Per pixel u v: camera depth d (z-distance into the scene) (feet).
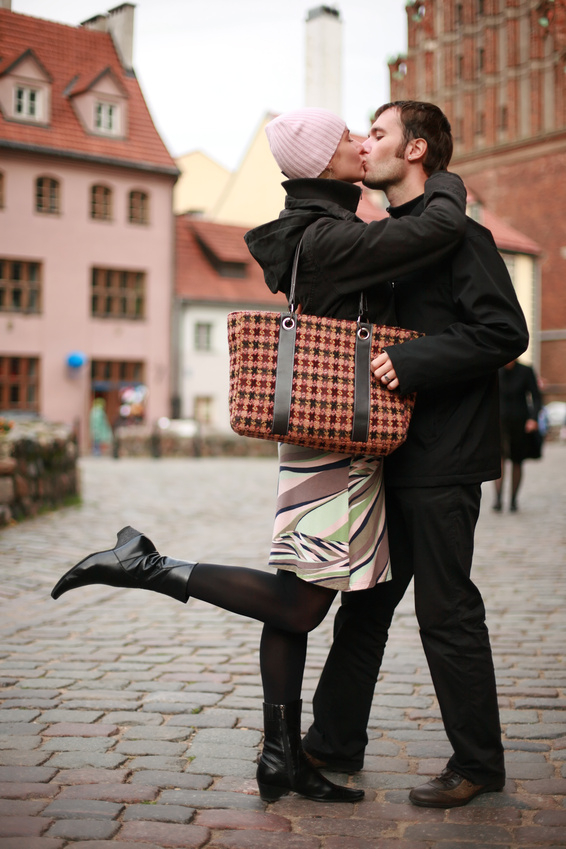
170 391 119.85
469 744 8.75
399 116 8.89
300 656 8.76
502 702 11.78
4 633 15.43
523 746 10.16
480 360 8.04
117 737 10.39
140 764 9.58
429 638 8.75
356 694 9.38
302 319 8.05
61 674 12.96
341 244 8.02
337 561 8.21
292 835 8.04
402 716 11.23
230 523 31.40
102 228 113.50
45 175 109.29
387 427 8.00
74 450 37.83
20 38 114.11
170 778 9.23
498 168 139.13
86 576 8.75
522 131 135.74
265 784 8.64
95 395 115.14
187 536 27.89
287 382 7.91
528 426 33.32
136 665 13.46
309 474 8.34
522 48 134.41
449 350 7.99
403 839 7.97
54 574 20.89
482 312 8.14
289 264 8.37
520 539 27.07
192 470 63.21
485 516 32.91
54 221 110.22
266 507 37.04
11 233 107.55
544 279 139.23
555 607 17.74
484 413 8.59
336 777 9.37
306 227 8.34
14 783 9.00
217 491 44.65
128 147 114.93
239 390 7.98
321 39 67.97
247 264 129.70
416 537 8.62
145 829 8.05
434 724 10.96
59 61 114.93
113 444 89.86
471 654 8.69
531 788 9.02
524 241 134.41
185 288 122.83
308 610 8.43
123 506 36.27
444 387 8.52
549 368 140.36
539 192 135.64
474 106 138.92
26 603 17.87
